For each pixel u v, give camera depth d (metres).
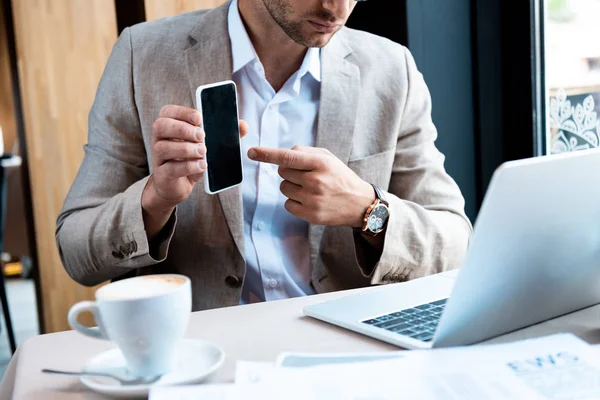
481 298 0.67
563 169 0.66
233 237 1.22
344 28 1.40
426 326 0.77
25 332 3.15
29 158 2.32
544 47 1.89
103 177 1.26
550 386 0.57
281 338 0.78
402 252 1.13
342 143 1.28
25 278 4.24
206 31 1.29
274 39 1.25
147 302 0.63
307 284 1.28
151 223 1.12
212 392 0.58
